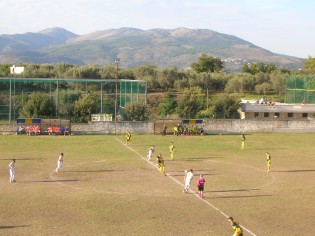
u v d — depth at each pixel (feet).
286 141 206.08
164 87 418.10
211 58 590.55
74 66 444.14
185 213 92.02
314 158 162.91
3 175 123.75
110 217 88.17
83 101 245.04
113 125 220.84
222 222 86.58
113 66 435.94
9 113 230.48
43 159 148.77
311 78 285.84
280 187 117.08
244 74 463.01
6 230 79.10
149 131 224.74
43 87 311.88
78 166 138.62
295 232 82.23
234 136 221.87
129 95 272.10
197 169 138.51
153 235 78.18
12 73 390.01
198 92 315.99
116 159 151.84
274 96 391.24
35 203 96.73
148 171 133.69
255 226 85.10
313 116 274.36
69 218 86.89
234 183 120.57
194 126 227.61
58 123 214.90
